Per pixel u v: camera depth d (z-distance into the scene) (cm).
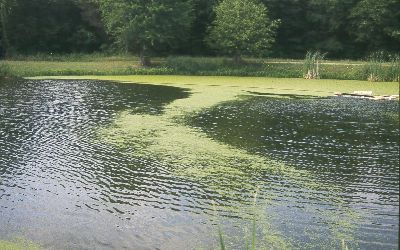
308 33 5119
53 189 1184
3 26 4656
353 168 1373
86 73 3866
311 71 3800
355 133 1817
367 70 3741
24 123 1923
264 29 4272
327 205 1104
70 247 888
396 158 1476
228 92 2945
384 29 4662
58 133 1756
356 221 1020
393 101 2647
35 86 3073
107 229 966
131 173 1310
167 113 2186
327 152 1540
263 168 1367
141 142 1638
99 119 2025
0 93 2730
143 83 3359
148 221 1006
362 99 2717
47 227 970
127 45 4325
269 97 2750
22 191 1166
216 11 4375
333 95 2867
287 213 1057
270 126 1928
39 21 4950
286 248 899
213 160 1438
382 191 1196
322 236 949
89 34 4975
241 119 2072
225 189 1197
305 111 2286
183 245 902
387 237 945
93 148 1553
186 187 1209
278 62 4338
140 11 4141
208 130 1841
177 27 4353
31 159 1427
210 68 4169
